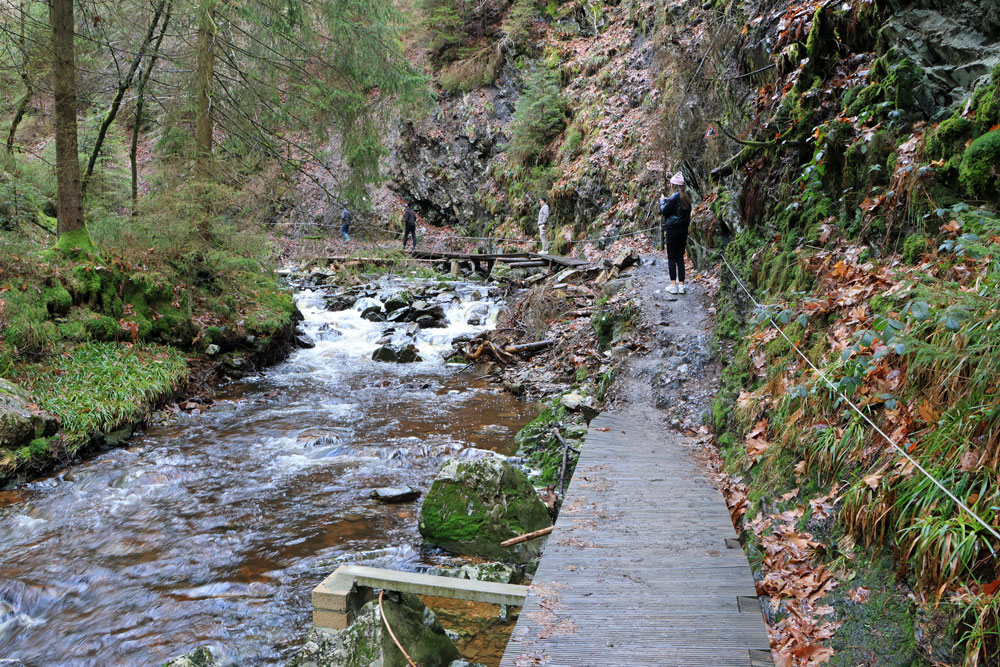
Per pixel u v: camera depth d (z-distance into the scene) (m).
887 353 4.37
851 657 3.29
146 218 11.45
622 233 17.83
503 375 11.73
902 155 5.63
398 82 13.46
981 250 4.18
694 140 13.81
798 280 6.48
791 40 8.12
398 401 10.52
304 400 10.58
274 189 13.35
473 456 7.90
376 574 4.29
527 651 3.32
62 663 4.26
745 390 6.50
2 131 12.65
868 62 6.75
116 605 4.89
